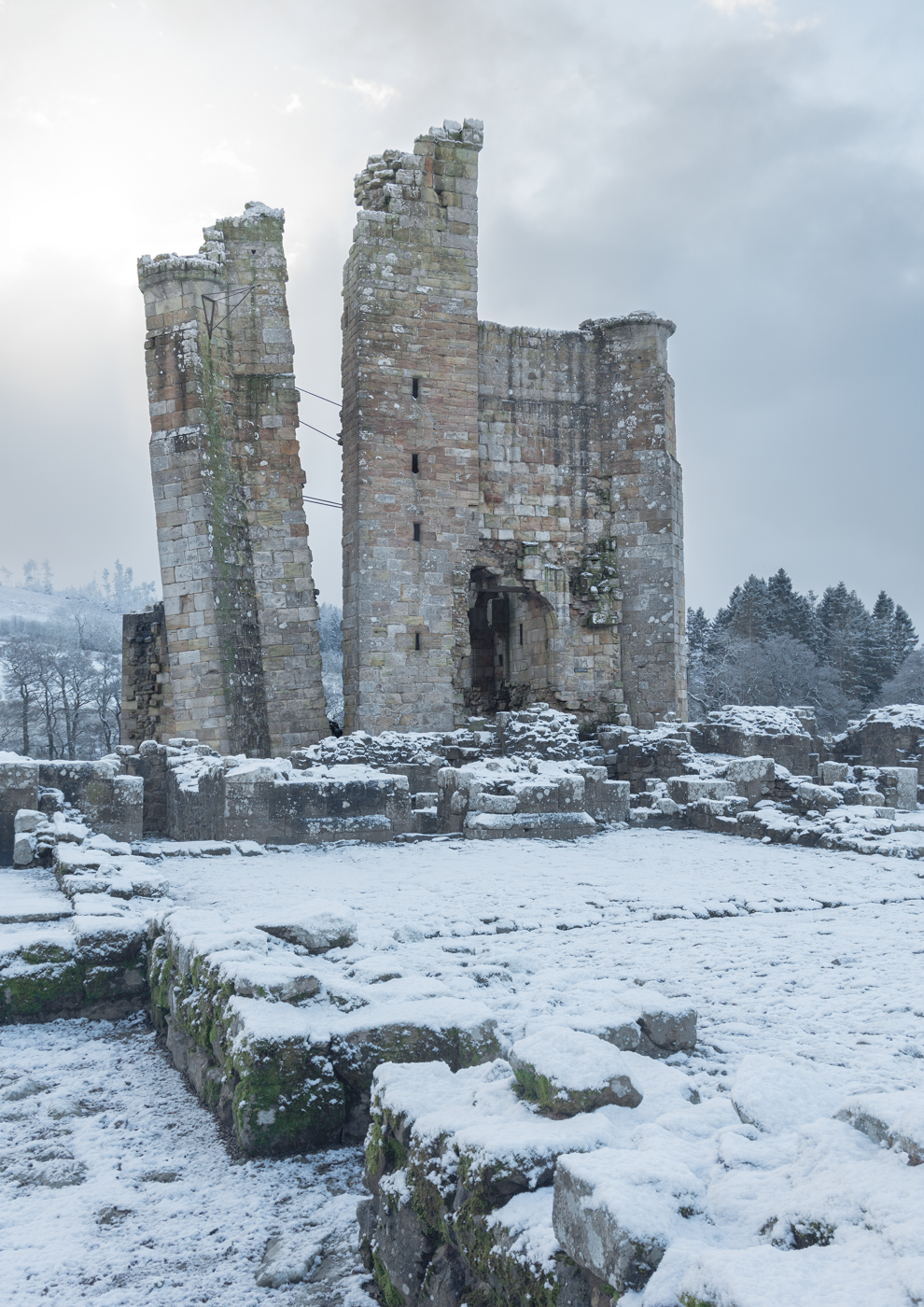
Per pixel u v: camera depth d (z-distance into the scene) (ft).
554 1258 12.96
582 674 126.41
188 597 105.29
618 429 129.18
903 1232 10.51
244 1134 22.85
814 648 342.64
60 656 315.17
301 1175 22.00
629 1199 11.96
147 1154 23.38
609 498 129.29
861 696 323.37
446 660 118.21
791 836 70.74
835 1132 13.26
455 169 123.34
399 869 57.98
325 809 69.51
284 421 114.83
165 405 107.34
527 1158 14.51
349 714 118.11
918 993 31.40
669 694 125.90
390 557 117.19
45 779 65.62
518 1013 26.86
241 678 107.14
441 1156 15.93
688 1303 10.56
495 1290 14.03
